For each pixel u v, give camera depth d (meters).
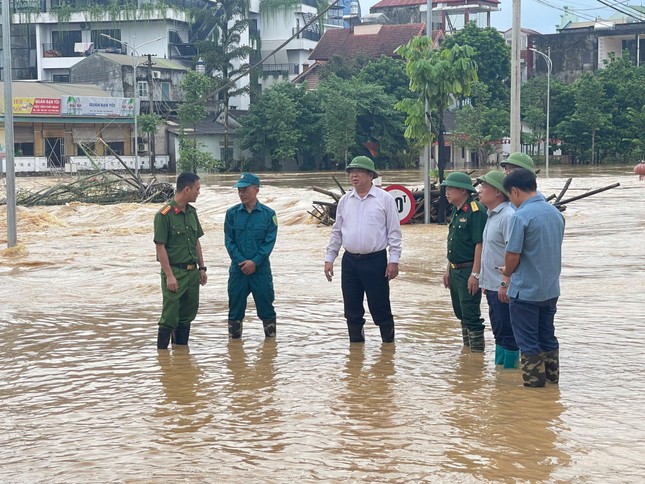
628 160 81.81
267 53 93.88
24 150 64.62
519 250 6.75
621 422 5.88
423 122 21.66
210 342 8.99
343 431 5.79
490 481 4.80
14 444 5.70
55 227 24.92
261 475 4.96
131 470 5.10
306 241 19.50
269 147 74.44
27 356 8.49
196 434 5.80
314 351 8.46
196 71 77.25
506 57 83.50
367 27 88.81
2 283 13.86
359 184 8.60
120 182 34.03
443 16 98.44
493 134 76.88
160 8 81.00
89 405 6.65
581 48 95.12
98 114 66.62
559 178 46.19
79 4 83.19
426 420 6.02
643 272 13.33
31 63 83.75
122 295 12.45
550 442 5.48
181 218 8.72
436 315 10.31
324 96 74.44
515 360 7.57
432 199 22.75
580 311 10.14
